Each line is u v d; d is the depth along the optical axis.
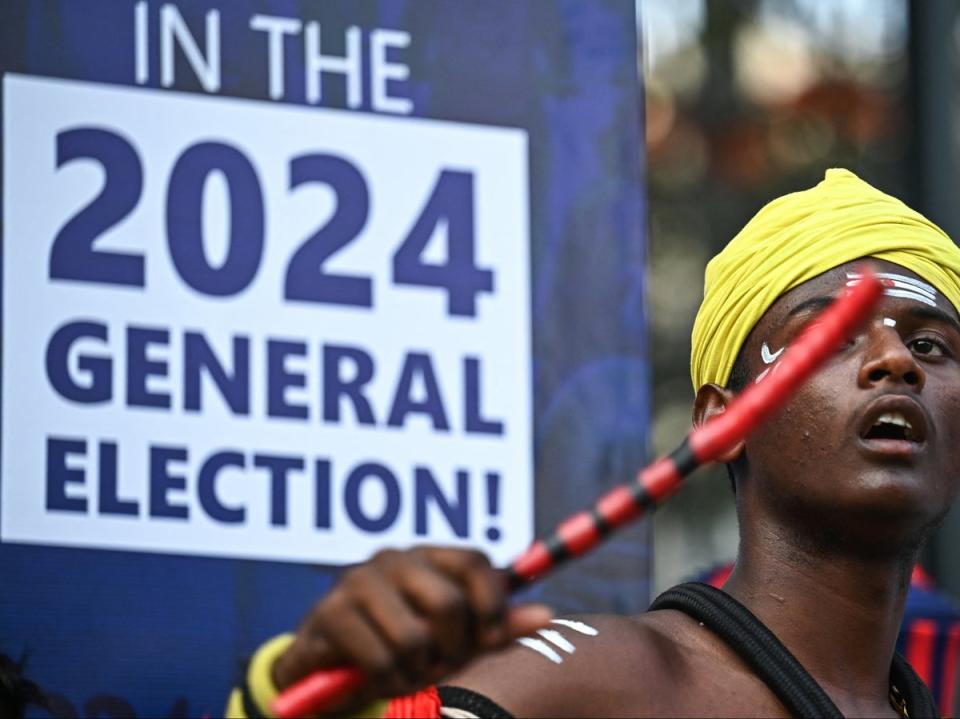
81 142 8.82
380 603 4.57
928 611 9.96
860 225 7.11
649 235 13.77
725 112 14.03
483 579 4.58
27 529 8.45
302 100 9.12
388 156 9.18
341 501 8.81
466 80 9.35
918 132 13.48
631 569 9.05
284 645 4.96
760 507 6.86
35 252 8.66
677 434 13.59
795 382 4.76
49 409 8.55
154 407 8.66
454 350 9.09
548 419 9.16
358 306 9.01
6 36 8.80
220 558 8.62
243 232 8.92
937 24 13.33
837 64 14.00
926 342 6.89
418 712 6.01
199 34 9.04
